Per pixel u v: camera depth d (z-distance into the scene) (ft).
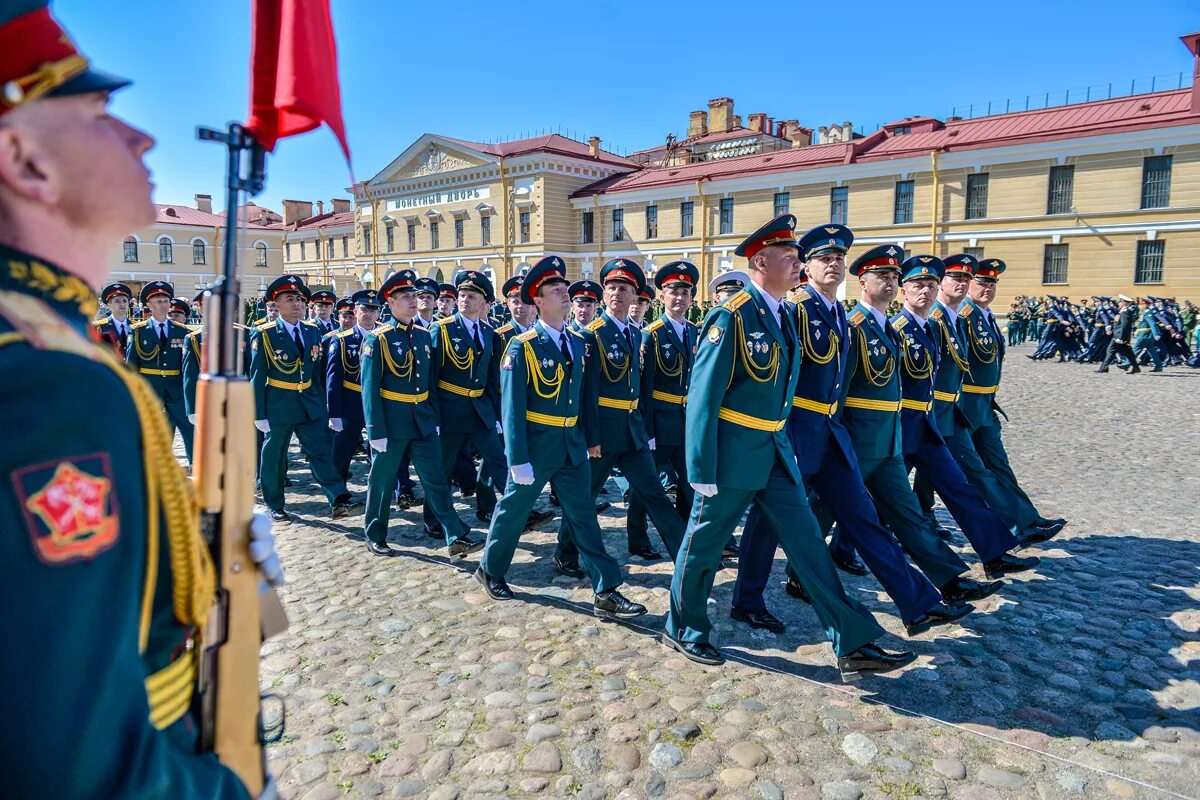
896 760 9.79
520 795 9.21
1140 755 9.83
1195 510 21.20
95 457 2.87
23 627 2.61
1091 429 34.12
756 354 11.77
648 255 115.85
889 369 14.30
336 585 16.72
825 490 13.41
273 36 4.09
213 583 3.83
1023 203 85.56
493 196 127.95
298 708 11.29
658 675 12.25
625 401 17.39
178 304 29.53
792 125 143.54
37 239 3.17
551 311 15.15
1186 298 77.25
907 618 12.47
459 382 21.33
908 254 92.73
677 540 16.69
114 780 2.84
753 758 9.87
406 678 12.23
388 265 149.07
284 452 22.57
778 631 13.98
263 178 4.13
